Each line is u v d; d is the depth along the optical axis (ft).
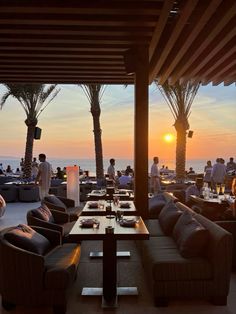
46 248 15.62
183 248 14.48
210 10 14.42
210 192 27.35
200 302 14.15
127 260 19.43
